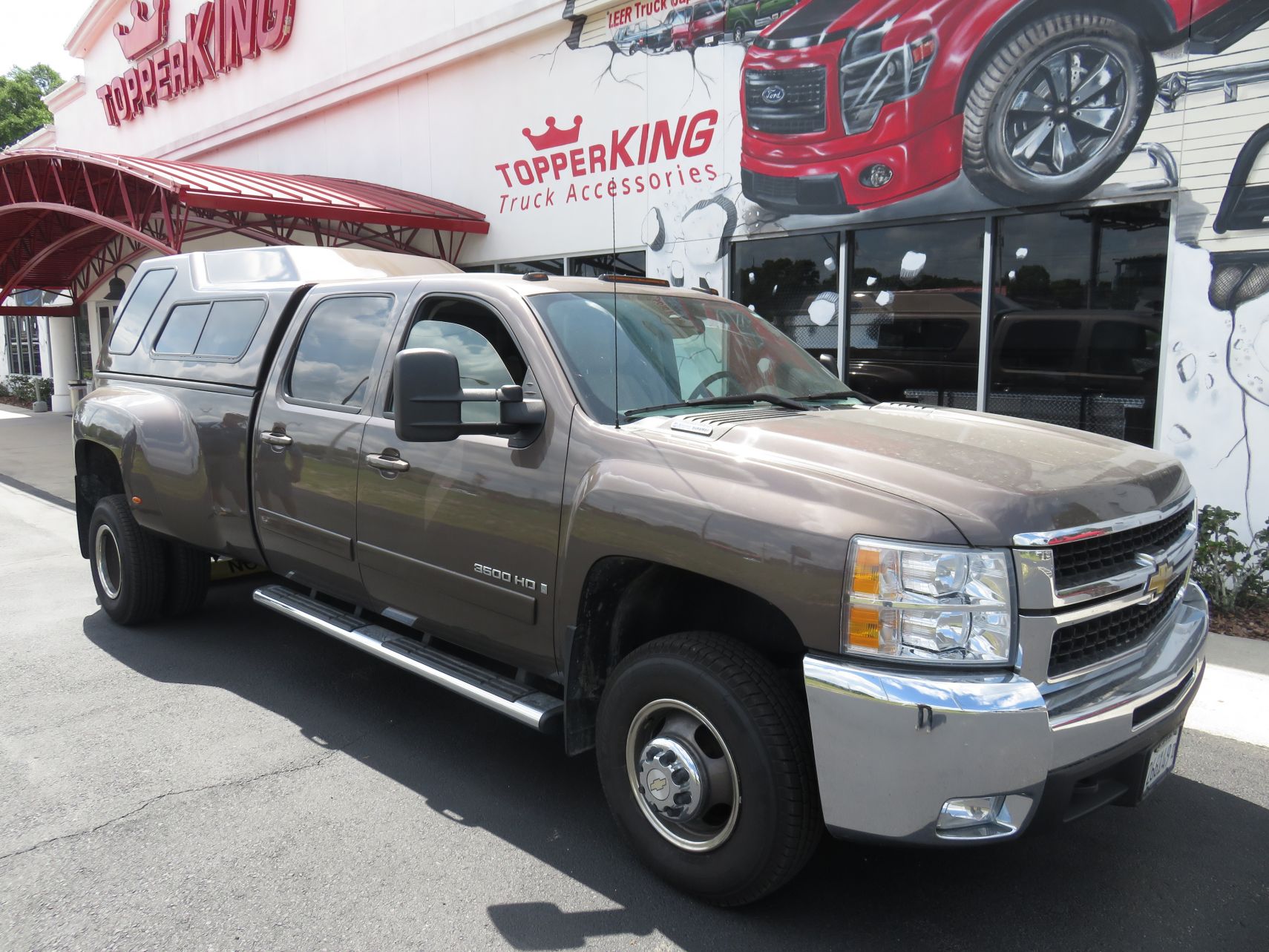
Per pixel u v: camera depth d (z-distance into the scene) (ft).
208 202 31.96
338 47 45.03
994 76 23.79
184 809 11.52
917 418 11.51
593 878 10.14
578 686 10.55
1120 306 22.80
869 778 8.04
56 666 16.60
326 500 13.65
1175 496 10.11
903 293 26.71
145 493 16.97
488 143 38.42
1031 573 8.05
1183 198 21.21
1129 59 21.63
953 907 9.68
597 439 10.38
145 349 18.52
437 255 41.29
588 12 32.94
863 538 8.15
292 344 14.84
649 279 14.32
